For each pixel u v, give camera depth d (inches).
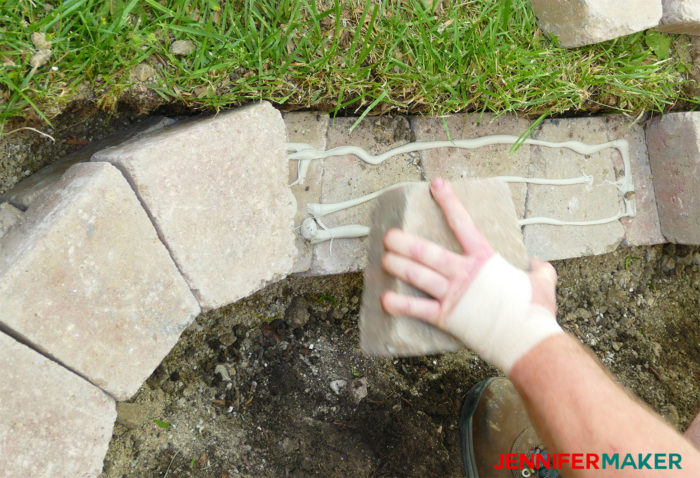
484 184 50.3
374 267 49.8
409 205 46.9
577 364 40.3
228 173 46.7
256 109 47.9
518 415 69.6
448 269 43.3
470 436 68.7
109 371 43.5
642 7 61.6
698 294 86.0
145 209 44.1
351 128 55.8
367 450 66.2
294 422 64.7
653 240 77.5
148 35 46.8
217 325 64.1
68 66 45.9
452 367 73.9
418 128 62.8
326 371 67.5
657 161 74.9
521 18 62.9
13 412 39.9
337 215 59.5
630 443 37.8
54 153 55.2
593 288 83.0
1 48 43.5
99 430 43.5
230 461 62.1
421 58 58.1
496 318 41.7
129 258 43.4
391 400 69.1
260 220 48.8
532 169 69.1
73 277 41.4
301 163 57.4
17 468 40.1
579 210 72.0
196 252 46.1
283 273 50.9
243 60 51.4
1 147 52.6
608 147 73.2
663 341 85.0
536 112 67.2
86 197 41.4
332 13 54.9
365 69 55.4
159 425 60.3
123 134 54.4
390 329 45.7
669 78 67.9
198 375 63.2
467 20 60.5
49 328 40.9
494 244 47.8
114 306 43.3
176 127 50.8
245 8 51.1
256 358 65.3
